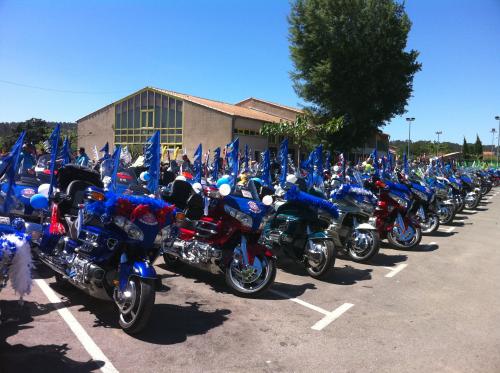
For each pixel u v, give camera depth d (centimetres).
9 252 351
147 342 420
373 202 793
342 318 508
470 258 838
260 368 379
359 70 3139
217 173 1234
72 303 512
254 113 3809
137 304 425
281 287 624
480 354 420
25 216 639
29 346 398
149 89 3522
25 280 362
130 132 3675
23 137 448
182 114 3362
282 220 684
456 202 1385
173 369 371
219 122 3183
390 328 480
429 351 424
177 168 1123
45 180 703
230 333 452
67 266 489
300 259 685
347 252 802
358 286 642
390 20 3153
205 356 397
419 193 1039
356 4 3128
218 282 633
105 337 425
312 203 657
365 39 3133
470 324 498
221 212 569
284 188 702
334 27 3155
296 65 3394
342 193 769
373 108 3262
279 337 447
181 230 612
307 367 385
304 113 3475
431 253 878
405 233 887
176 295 567
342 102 3247
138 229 432
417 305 561
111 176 614
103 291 452
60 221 524
